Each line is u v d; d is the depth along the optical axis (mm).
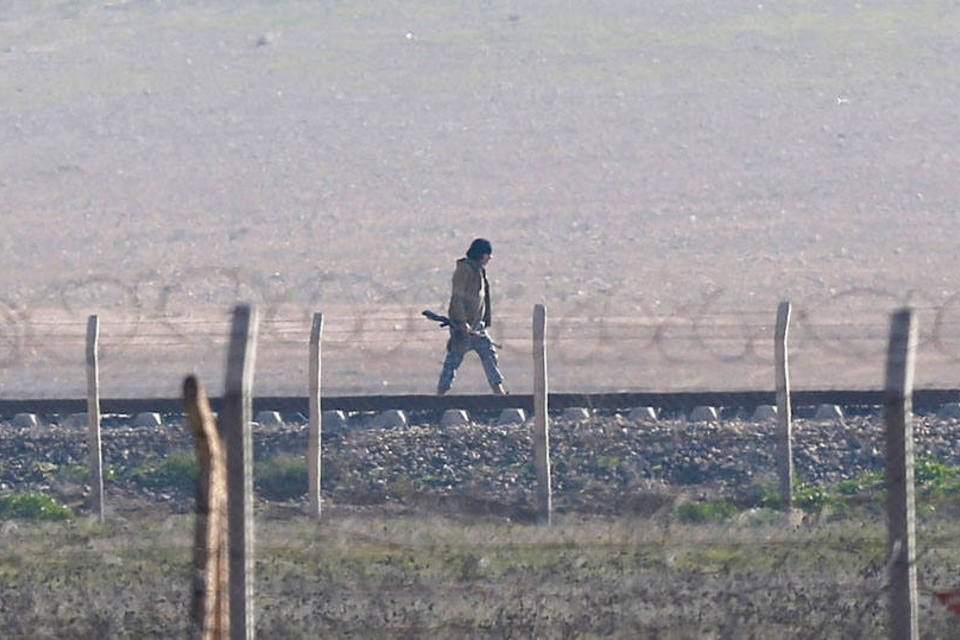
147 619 41562
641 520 55344
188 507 69188
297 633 40188
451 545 48562
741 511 61938
